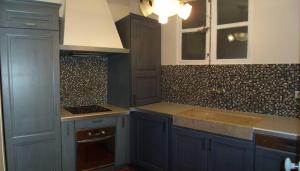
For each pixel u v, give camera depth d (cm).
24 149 230
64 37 251
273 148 182
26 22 224
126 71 297
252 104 251
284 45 226
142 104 307
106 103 337
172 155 255
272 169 183
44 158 240
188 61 306
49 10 235
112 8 333
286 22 224
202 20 293
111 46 277
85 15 273
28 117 230
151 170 280
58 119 244
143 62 307
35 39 229
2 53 215
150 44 315
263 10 238
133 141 297
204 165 226
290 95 225
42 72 235
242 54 260
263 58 241
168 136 256
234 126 202
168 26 325
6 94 219
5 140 220
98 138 268
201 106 295
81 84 314
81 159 261
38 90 234
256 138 190
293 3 219
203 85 291
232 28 266
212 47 282
